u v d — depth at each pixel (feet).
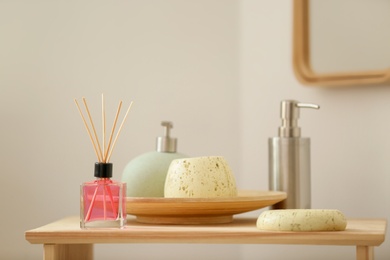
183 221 3.46
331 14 4.29
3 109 4.83
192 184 3.36
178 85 4.70
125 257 4.69
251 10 4.60
